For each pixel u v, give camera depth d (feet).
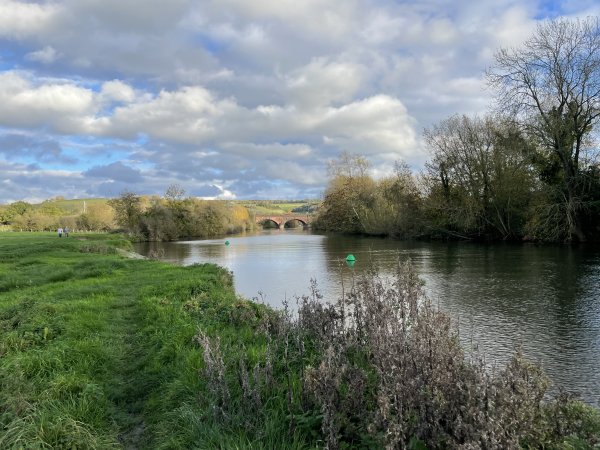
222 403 18.16
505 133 145.69
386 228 205.77
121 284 60.34
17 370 22.79
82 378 23.20
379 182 258.98
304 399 17.16
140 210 274.16
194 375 22.18
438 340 15.90
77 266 80.28
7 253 104.06
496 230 161.68
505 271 78.95
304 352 23.48
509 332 41.81
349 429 14.98
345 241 187.83
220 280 63.87
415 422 13.94
